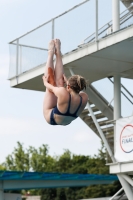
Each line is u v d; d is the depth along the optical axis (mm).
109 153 30578
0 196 46312
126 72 32938
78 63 30500
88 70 32125
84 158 112438
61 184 52656
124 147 29266
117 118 32344
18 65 33312
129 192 30484
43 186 50594
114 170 30047
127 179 30141
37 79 32312
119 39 26906
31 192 119875
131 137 28828
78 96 13352
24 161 117375
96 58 29688
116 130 29984
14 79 33719
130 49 28109
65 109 13234
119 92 32688
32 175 47375
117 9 28156
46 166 116438
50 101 13672
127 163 29219
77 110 13383
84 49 29141
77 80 13242
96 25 28578
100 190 90188
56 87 13477
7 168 118000
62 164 113250
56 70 14109
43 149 119125
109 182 58594
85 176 53281
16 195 48031
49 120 13594
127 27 26469
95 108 35344
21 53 33031
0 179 45719
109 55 29219
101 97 34688
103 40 27953
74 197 97500
